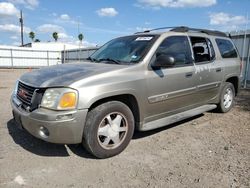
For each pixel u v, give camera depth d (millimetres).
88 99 3357
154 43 4363
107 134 3672
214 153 3955
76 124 3322
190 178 3193
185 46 4938
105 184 3033
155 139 4508
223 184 3066
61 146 4078
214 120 5754
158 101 4297
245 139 4578
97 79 3523
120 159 3705
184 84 4734
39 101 3410
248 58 11359
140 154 3879
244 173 3330
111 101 3719
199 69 5070
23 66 34094
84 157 3730
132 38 4887
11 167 3375
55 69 4082
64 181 3080
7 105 6984
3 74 20016
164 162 3625
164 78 4324
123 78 3762
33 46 47906
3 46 35125
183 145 4254
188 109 5086
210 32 5852
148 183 3066
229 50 6285
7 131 4715
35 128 3408
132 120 3943
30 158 3650
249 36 11328
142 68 4059
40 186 2957
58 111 3266
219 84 5793
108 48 5020
